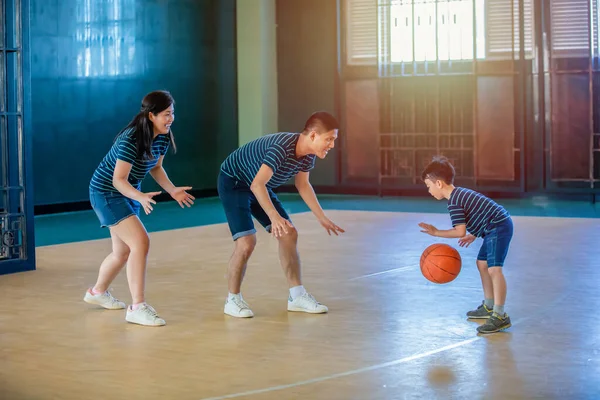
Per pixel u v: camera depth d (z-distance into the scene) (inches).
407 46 596.1
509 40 568.4
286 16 629.9
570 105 557.9
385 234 385.1
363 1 605.6
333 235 383.2
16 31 294.7
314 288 261.3
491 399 152.7
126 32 558.9
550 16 556.4
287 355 185.0
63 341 200.5
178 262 315.3
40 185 511.8
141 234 217.9
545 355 181.5
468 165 586.2
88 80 535.5
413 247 343.9
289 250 225.9
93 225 462.9
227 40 627.5
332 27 615.8
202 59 617.0
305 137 208.8
